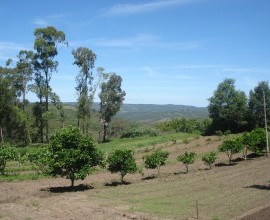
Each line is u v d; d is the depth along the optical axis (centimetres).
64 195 2762
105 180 3525
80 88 8431
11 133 8094
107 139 9338
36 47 8181
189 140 6894
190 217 2030
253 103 7569
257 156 4734
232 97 7738
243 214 2059
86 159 3005
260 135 4650
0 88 7662
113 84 9181
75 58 8394
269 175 3344
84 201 2520
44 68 8362
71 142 2977
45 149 3281
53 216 2125
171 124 10500
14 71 8388
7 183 3428
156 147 6394
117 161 3259
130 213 2138
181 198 2542
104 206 2345
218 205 2298
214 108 7862
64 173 3022
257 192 2636
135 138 8994
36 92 8212
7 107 7806
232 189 2784
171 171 3959
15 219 2084
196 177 3438
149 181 3347
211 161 3950
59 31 8338
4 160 3962
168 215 2084
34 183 3434
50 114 8125
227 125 7881
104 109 9219
